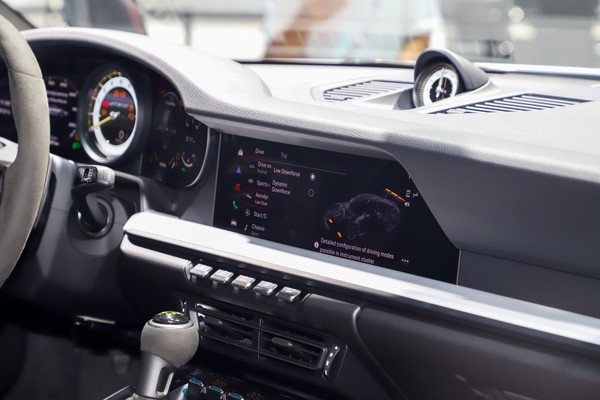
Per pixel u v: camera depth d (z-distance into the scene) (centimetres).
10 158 137
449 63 163
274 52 244
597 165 115
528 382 119
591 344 112
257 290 141
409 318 129
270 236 155
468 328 124
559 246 121
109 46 165
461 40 205
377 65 191
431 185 130
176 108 167
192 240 153
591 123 133
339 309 135
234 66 169
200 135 163
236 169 159
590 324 117
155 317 128
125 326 178
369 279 135
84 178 151
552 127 133
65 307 175
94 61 180
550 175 117
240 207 159
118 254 165
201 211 165
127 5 289
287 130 143
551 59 177
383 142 133
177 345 125
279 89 175
